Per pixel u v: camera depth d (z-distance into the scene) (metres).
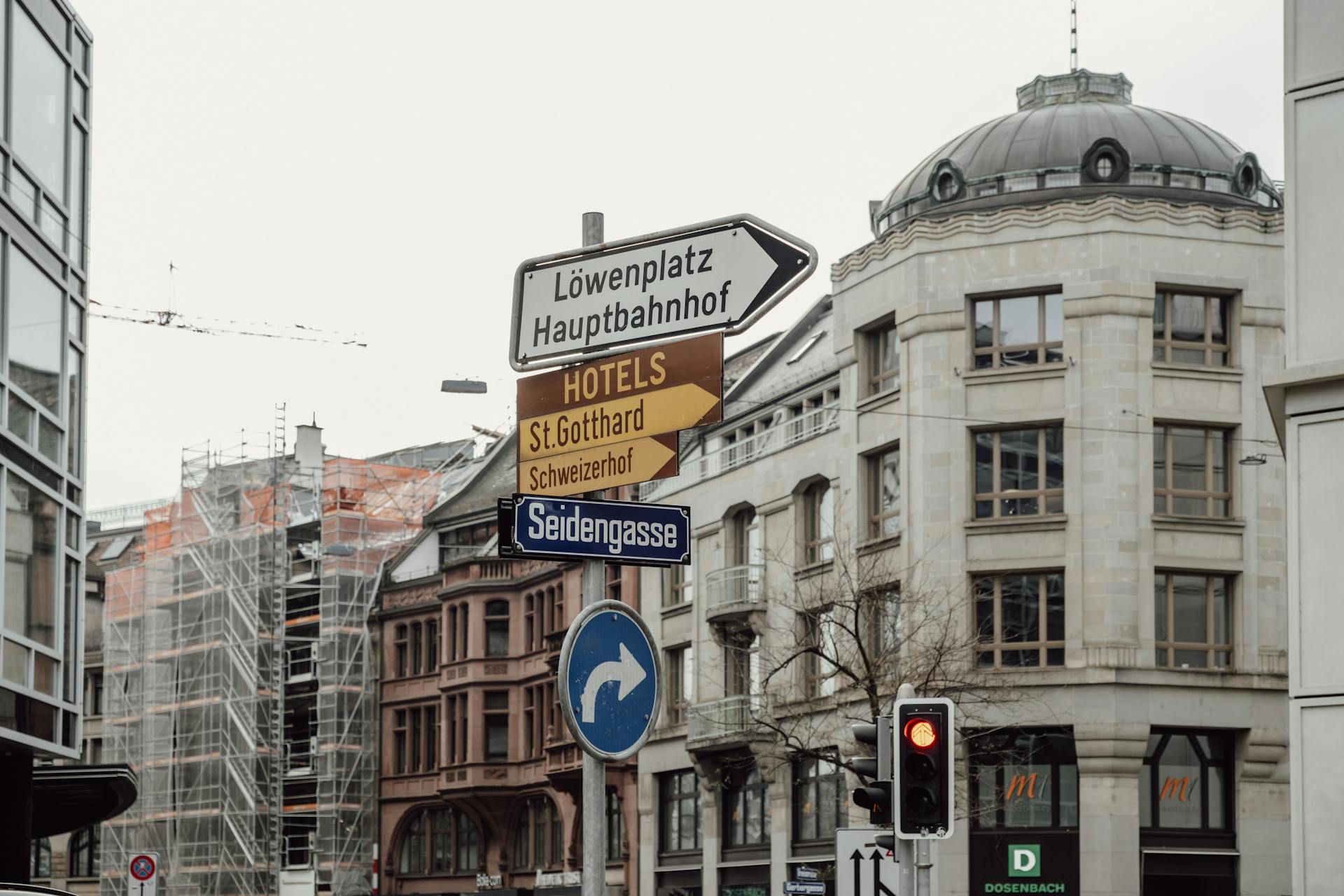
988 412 45.22
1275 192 48.59
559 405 11.20
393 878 75.62
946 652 40.28
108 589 86.00
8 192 28.17
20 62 28.89
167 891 78.81
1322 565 18.70
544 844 68.56
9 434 28.00
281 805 77.50
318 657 78.62
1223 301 45.59
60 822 39.72
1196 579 44.66
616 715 10.43
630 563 10.73
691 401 10.66
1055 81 51.56
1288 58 19.55
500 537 10.39
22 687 28.33
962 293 45.69
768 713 48.53
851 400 48.69
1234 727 43.72
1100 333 44.50
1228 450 45.09
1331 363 18.77
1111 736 42.94
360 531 79.00
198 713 79.75
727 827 54.41
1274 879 43.59
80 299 32.09
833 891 47.22
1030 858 43.25
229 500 81.19
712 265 10.68
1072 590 43.88
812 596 47.47
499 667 71.12
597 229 11.14
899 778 16.30
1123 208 44.81
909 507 45.78
